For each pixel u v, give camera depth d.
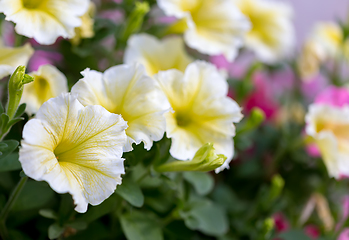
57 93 0.51
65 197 0.51
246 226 0.67
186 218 0.58
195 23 0.61
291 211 0.77
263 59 0.77
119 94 0.48
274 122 0.88
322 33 0.89
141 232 0.54
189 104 0.52
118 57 0.64
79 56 0.62
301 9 1.37
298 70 0.90
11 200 0.50
